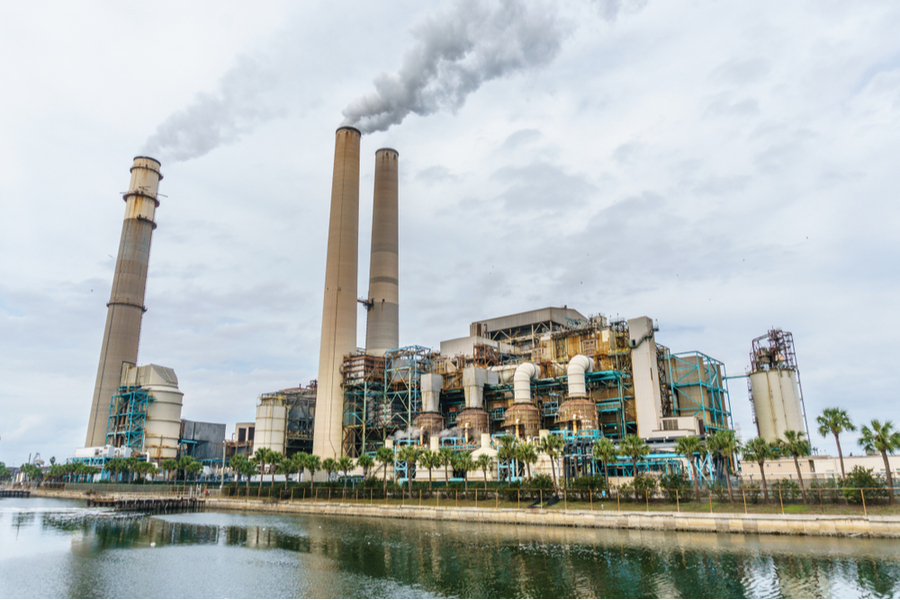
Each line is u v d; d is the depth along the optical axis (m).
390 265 176.88
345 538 83.75
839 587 50.66
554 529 84.56
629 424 122.75
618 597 51.31
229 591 56.44
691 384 125.06
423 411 140.38
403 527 92.94
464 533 84.19
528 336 151.50
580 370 119.31
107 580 61.16
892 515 69.44
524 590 54.25
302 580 59.91
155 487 159.50
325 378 159.50
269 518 113.19
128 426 194.12
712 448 87.69
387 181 183.00
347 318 164.25
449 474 121.12
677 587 52.84
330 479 139.00
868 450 78.00
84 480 192.62
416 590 55.53
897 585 50.62
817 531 71.75
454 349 155.00
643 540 73.56
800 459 101.56
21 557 73.69
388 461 116.19
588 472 106.94
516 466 110.00
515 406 124.19
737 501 81.69
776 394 121.44
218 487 151.88
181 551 76.88
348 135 177.62
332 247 169.75
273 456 134.62
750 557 61.97
